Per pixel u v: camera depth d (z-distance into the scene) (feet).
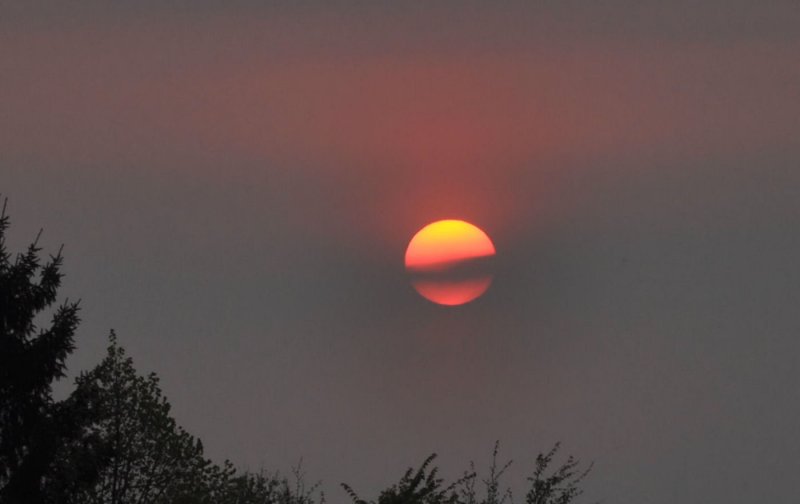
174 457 411.95
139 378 415.44
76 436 361.92
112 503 401.08
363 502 290.15
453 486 303.07
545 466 330.95
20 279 356.59
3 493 345.72
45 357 353.10
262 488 434.71
